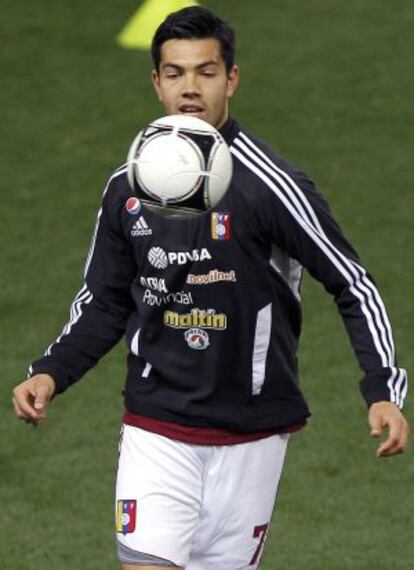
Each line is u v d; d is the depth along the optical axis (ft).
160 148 60.85
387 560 85.25
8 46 166.61
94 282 67.15
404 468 97.25
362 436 101.45
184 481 65.05
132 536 64.90
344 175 142.82
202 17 63.72
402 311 119.55
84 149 147.64
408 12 172.76
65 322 118.42
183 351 64.44
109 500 93.04
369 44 166.09
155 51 64.39
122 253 65.92
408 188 140.26
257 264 63.26
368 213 136.15
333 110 154.20
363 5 174.60
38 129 151.43
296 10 173.58
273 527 89.56
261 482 66.18
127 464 65.82
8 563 84.79
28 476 96.02
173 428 64.95
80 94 157.48
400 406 61.57
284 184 62.28
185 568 67.26
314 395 107.14
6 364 112.06
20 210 136.98
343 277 63.16
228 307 63.62
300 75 160.35
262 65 162.30
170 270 63.52
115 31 169.07
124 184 64.54
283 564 84.69
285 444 66.80
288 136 149.89
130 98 156.46
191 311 63.82
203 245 62.95
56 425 103.04
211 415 64.69
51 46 166.50
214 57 63.36
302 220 62.44
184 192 60.59
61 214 136.26
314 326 117.29
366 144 148.15
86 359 67.31
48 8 174.19
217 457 65.36
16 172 143.84
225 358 64.23
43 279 125.18
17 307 120.78
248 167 62.64
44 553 86.17
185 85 63.16
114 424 103.24
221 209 62.54
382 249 129.70
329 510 91.86
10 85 159.53
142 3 174.91
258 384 64.85
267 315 64.08
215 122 63.57
